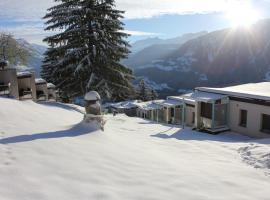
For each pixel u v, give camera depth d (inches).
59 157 271.9
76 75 1025.5
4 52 1738.4
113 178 245.4
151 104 1279.5
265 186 272.2
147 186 239.3
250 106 778.2
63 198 197.9
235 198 236.4
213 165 338.3
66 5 1066.1
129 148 357.7
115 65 1075.3
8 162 240.7
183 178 269.9
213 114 824.3
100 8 1043.3
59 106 729.6
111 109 1514.5
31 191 199.9
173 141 498.0
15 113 434.3
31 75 752.3
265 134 731.4
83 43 1066.7
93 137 373.1
